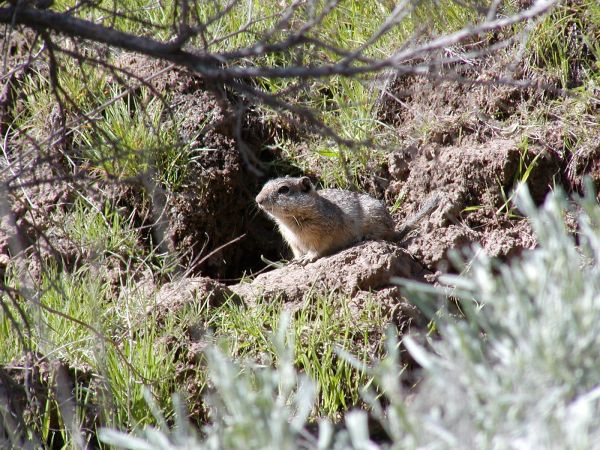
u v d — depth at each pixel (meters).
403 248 11.96
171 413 9.37
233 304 10.85
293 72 6.03
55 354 9.53
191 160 12.88
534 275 4.51
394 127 13.36
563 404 4.30
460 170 12.48
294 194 12.44
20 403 8.95
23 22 6.62
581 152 12.11
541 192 12.33
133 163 11.95
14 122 12.60
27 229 11.41
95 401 9.17
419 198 12.89
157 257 12.23
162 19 12.80
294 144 13.88
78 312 10.14
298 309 10.68
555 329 4.27
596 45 12.87
